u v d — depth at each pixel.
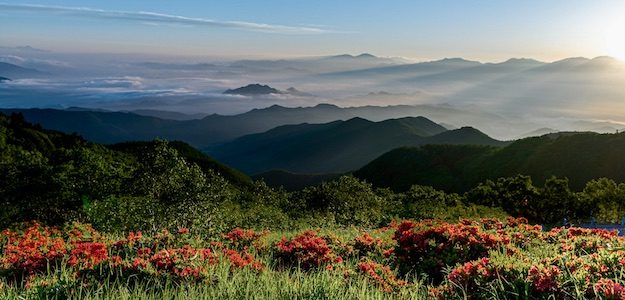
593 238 12.16
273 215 34.03
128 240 11.80
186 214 24.62
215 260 9.43
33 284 7.77
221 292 7.27
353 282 8.95
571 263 7.92
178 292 7.61
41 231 17.84
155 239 12.30
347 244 14.60
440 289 8.80
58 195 27.05
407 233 13.39
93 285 7.66
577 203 59.09
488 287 8.17
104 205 24.80
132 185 26.39
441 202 43.00
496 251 12.09
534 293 7.52
